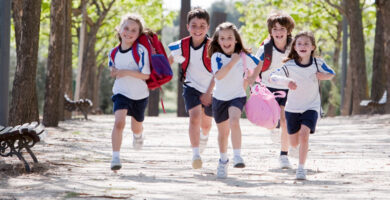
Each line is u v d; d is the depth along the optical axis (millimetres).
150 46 13422
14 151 13484
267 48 14883
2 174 12547
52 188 10836
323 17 58562
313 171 14062
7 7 20125
